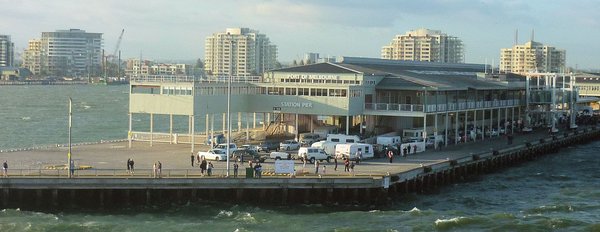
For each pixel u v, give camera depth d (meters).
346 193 103.00
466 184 126.62
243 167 114.31
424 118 150.88
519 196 115.06
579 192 118.44
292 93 155.62
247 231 85.88
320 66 166.38
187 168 111.62
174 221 91.31
